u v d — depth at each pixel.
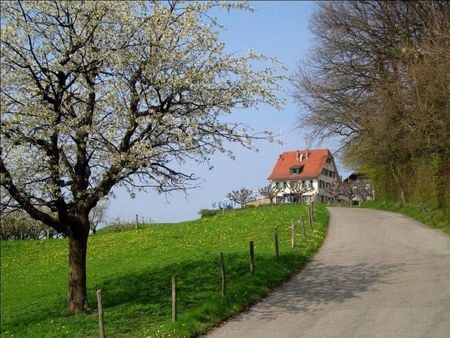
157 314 16.30
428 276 18.38
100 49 16.44
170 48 16.94
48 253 43.09
